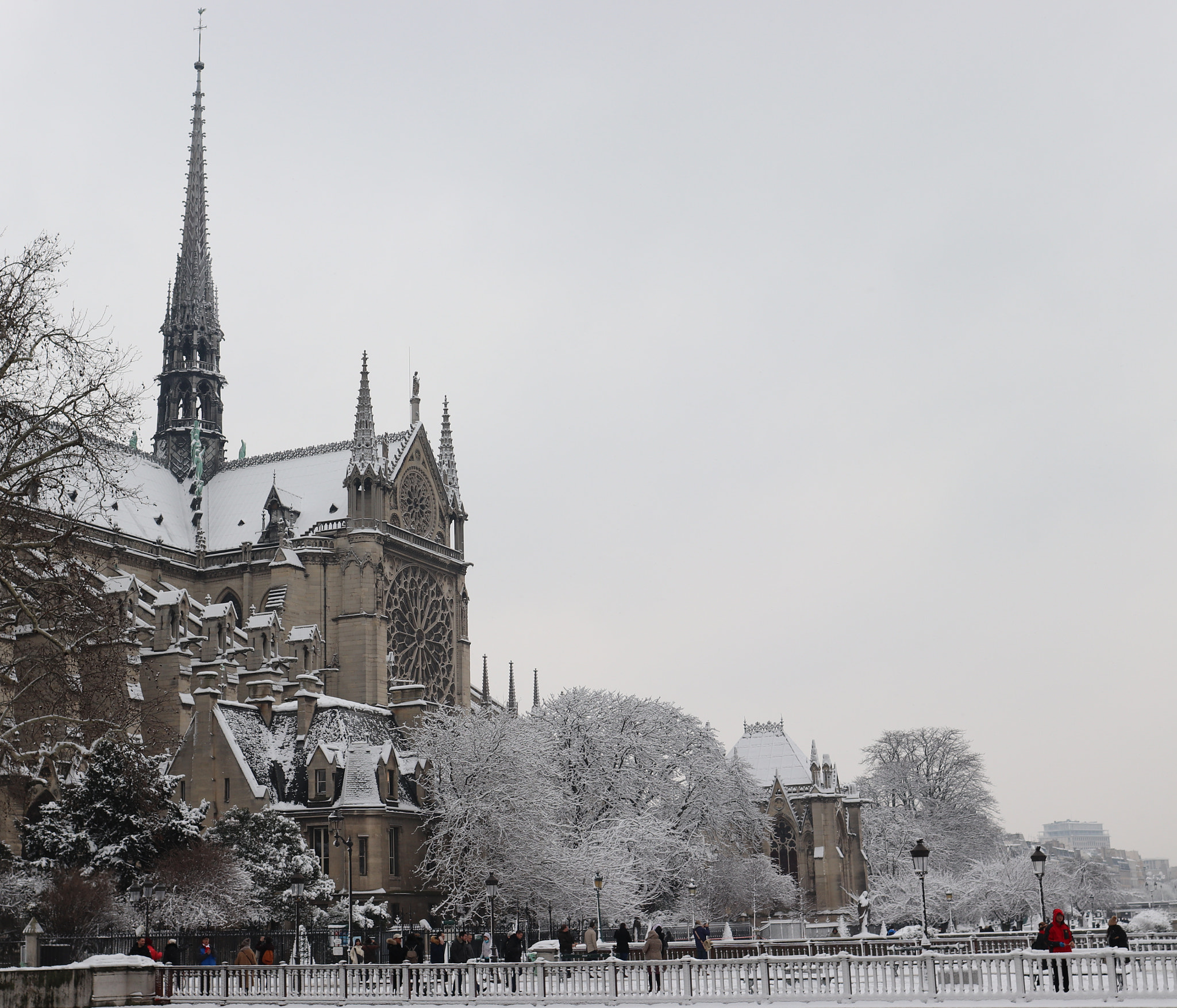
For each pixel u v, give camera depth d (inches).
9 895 2957.7
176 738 4060.0
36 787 2839.6
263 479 6107.3
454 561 6048.2
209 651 4586.6
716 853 5054.1
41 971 2034.9
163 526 5851.4
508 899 3882.9
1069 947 1995.6
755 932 3954.2
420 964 2129.7
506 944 2394.2
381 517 5590.6
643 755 4670.3
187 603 4399.6
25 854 3235.7
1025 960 1839.3
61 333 2517.2
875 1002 1871.3
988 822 6811.0
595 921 3558.1
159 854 3189.0
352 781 3956.7
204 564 5738.2
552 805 4128.9
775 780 6254.9
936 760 6737.2
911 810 6683.1
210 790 3937.0
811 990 1932.8
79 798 3206.2
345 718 4242.1
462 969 2096.5
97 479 5408.5
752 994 1951.3
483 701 6230.3
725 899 5201.8
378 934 3467.0
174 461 6328.7
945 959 1886.1
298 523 5767.7
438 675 5915.4
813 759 6382.9
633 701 4788.4
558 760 4549.7
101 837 3154.5
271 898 3272.6
